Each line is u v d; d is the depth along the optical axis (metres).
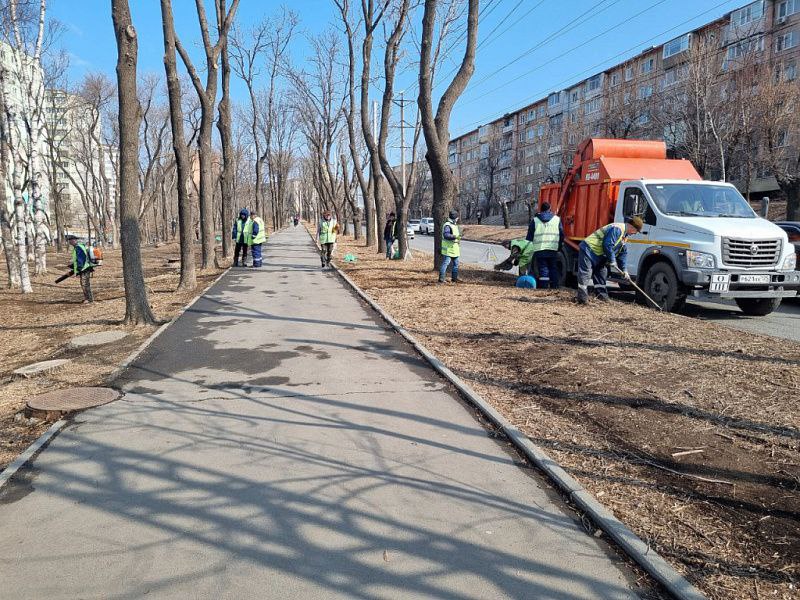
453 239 14.04
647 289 10.97
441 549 3.31
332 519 3.63
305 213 107.25
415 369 6.92
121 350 8.02
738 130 28.62
